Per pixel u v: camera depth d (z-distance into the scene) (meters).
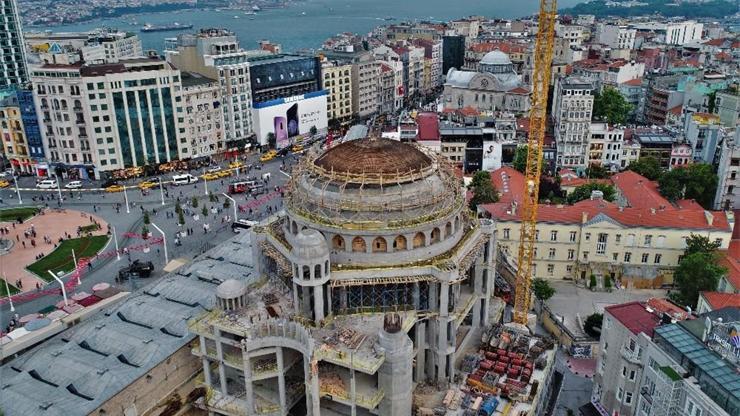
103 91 193.50
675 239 124.81
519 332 98.81
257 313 82.06
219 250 116.81
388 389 74.00
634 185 155.38
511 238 129.75
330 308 80.50
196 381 86.88
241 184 189.50
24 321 104.44
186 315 91.19
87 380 77.81
